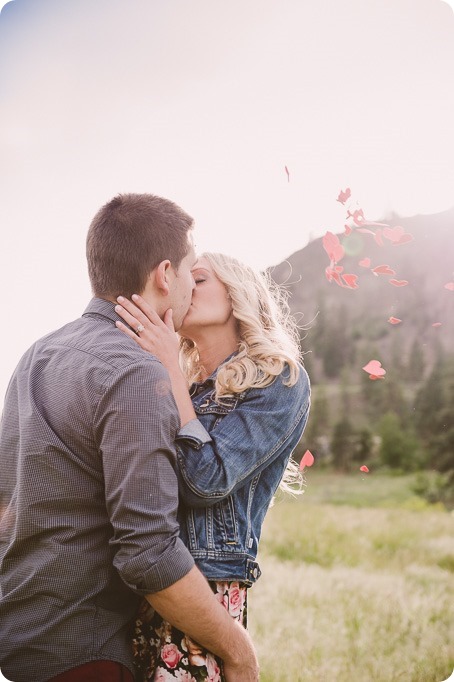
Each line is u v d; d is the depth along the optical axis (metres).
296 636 3.57
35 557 1.53
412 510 9.80
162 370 1.55
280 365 1.81
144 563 1.43
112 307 1.70
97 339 1.61
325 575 4.91
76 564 1.51
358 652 3.41
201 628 1.50
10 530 1.57
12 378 1.71
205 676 1.60
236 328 1.96
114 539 1.48
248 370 1.80
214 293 1.92
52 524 1.51
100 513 1.54
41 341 1.73
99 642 1.52
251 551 1.76
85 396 1.52
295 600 4.16
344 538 6.62
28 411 1.58
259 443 1.72
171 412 1.52
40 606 1.51
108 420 1.48
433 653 3.47
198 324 1.91
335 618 3.86
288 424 1.80
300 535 6.50
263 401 1.77
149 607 1.67
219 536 1.70
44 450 1.52
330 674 3.24
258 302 1.98
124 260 1.69
